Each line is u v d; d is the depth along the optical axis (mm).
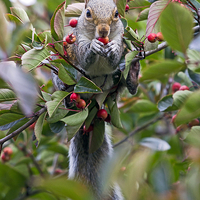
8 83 5105
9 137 6449
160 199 4102
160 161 4840
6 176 6238
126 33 6535
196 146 4074
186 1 6496
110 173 3723
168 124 10844
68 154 9656
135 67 7941
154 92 10727
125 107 9953
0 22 4133
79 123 6137
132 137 10148
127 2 7703
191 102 3869
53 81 9062
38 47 5871
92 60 7570
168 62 4344
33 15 11562
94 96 7191
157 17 6387
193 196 3672
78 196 3883
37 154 10016
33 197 7020
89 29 7465
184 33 4160
